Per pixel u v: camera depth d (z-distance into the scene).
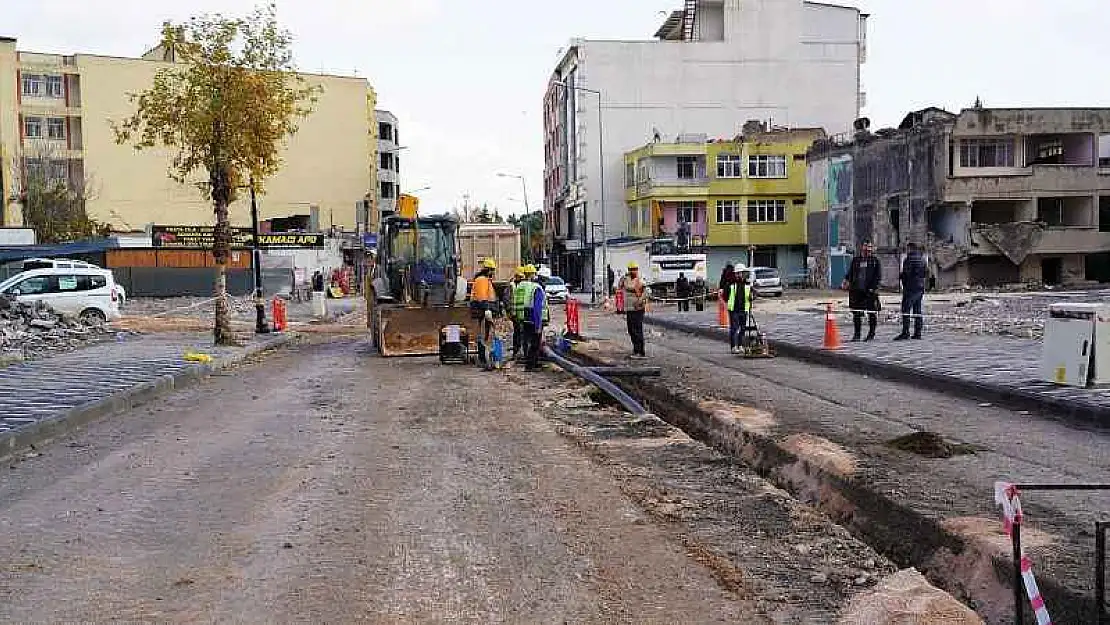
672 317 35.47
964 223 49.47
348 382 17.61
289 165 86.56
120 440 11.76
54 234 66.25
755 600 5.86
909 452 9.71
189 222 81.06
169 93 24.45
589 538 7.18
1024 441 10.34
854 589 6.04
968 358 17.19
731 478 9.13
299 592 6.05
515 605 5.80
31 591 6.12
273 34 24.70
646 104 76.25
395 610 5.73
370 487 8.88
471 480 9.13
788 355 21.11
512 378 17.91
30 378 17.09
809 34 77.19
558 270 85.69
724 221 69.50
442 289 23.41
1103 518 7.02
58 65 75.44
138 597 6.00
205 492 8.80
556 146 89.62
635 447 10.70
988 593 6.13
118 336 27.30
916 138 51.91
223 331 24.73
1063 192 49.31
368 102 92.31
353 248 77.75
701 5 77.19
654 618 5.58
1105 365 13.05
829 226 63.25
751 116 76.75
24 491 8.99
